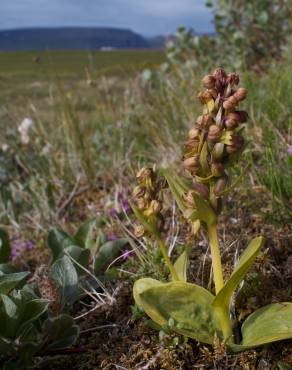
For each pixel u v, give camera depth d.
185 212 0.15
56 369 0.18
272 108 0.33
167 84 0.46
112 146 0.39
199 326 0.16
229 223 0.25
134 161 0.36
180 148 0.34
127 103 0.44
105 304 0.20
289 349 0.17
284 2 0.55
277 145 0.28
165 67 0.56
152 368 0.17
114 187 0.34
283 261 0.21
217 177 0.15
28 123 0.40
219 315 0.16
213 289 0.20
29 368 0.18
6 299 0.17
